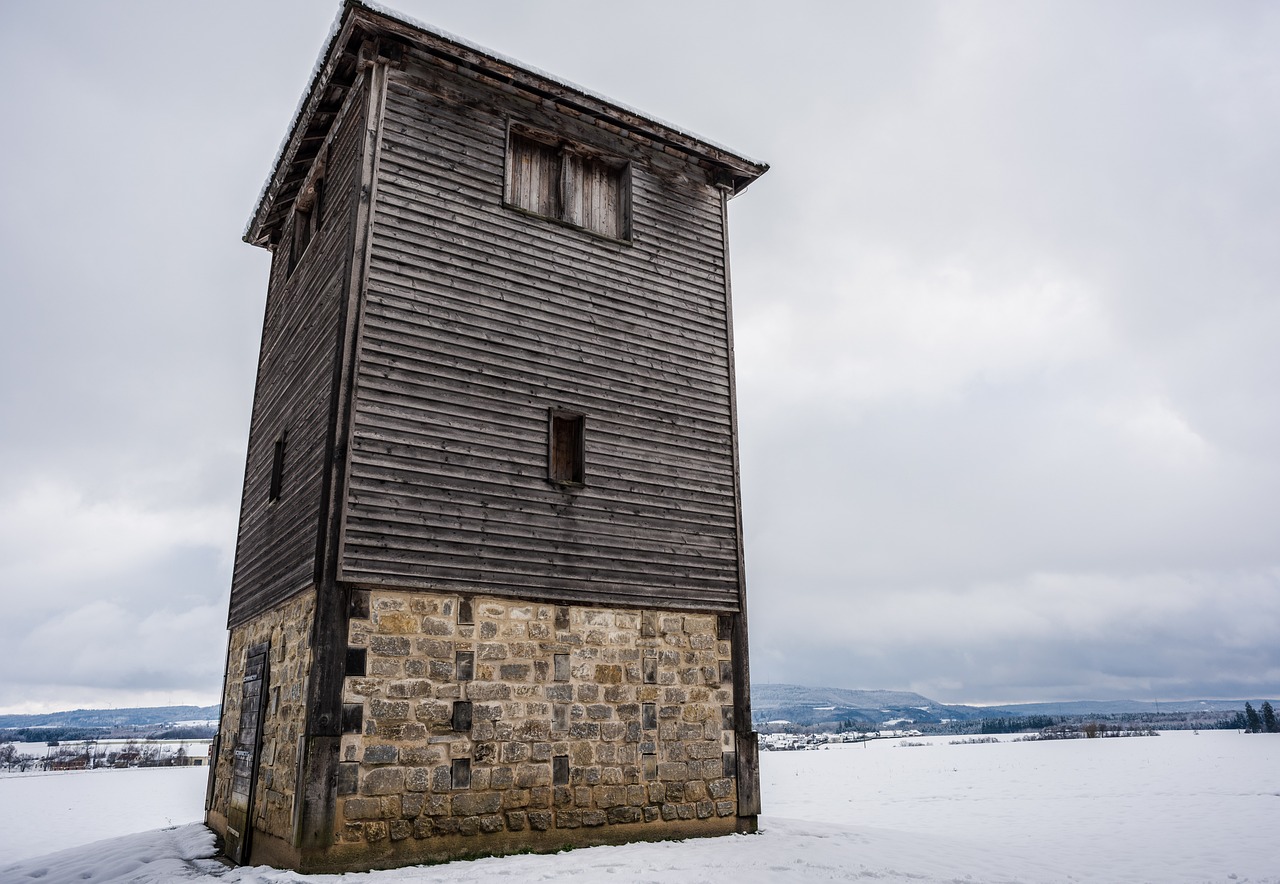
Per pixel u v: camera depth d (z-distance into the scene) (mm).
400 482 9656
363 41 10766
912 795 30344
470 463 10195
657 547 11422
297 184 13711
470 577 9828
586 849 9727
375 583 9203
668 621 11305
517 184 11969
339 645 8906
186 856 10992
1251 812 21625
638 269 12383
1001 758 58688
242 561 13508
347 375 9609
